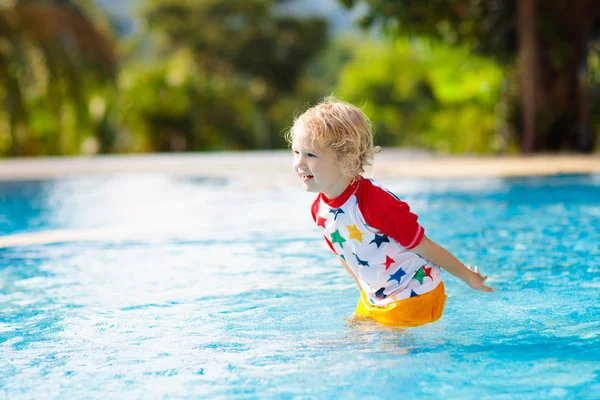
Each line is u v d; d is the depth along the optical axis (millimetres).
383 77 37719
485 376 2578
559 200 8547
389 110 37938
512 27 17266
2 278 4777
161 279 4645
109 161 17391
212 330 3361
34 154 26844
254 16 49344
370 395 2426
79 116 26516
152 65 39594
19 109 24297
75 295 4230
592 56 18891
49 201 10250
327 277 4551
